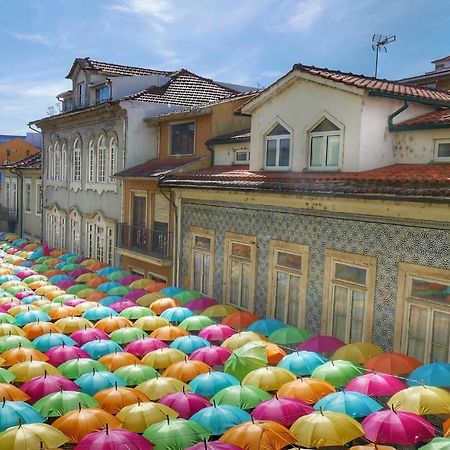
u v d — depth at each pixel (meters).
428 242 10.45
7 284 19.33
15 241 32.78
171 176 18.22
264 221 14.55
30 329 13.62
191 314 14.54
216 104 18.94
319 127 13.61
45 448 7.21
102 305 15.88
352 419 7.82
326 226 12.67
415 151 12.38
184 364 10.60
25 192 37.25
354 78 13.54
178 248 18.16
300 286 13.46
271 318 14.36
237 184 14.55
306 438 7.45
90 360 11.09
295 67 13.68
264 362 10.66
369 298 11.66
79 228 27.44
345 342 12.35
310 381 9.29
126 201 22.28
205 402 9.00
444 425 7.96
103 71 25.64
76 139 27.53
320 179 12.57
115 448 7.08
